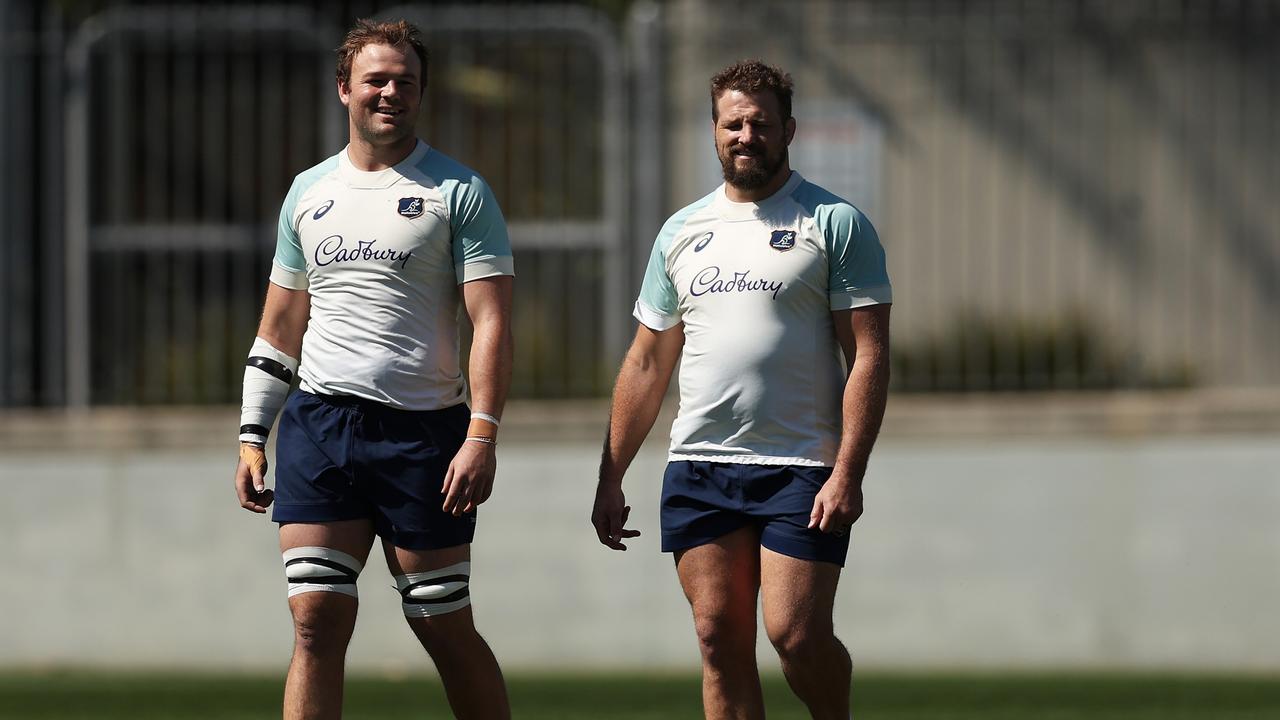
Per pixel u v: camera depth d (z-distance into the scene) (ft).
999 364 98.58
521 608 97.50
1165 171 98.63
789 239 51.72
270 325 54.70
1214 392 98.43
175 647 98.27
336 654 52.75
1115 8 98.68
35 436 99.09
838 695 53.01
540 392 99.50
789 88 52.31
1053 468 95.96
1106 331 98.78
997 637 95.96
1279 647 94.94
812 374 52.01
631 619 96.99
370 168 52.90
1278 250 98.27
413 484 52.29
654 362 55.31
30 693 88.99
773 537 51.88
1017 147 99.30
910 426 96.78
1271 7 97.91
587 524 97.50
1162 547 95.71
